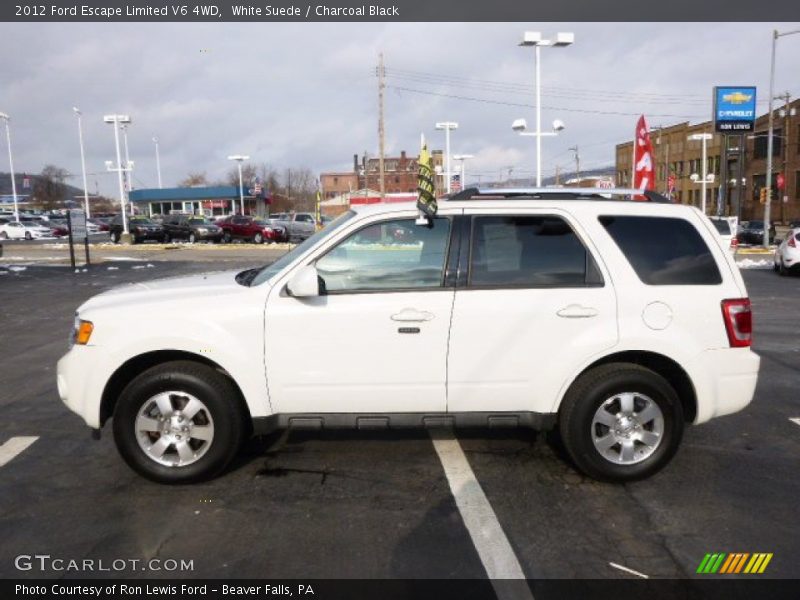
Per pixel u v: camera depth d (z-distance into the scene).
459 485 4.21
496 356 4.14
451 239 4.20
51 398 6.22
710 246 4.31
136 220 40.91
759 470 4.46
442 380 4.16
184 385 4.11
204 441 4.18
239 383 4.10
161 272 19.47
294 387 4.15
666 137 77.38
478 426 4.24
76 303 12.69
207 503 3.98
